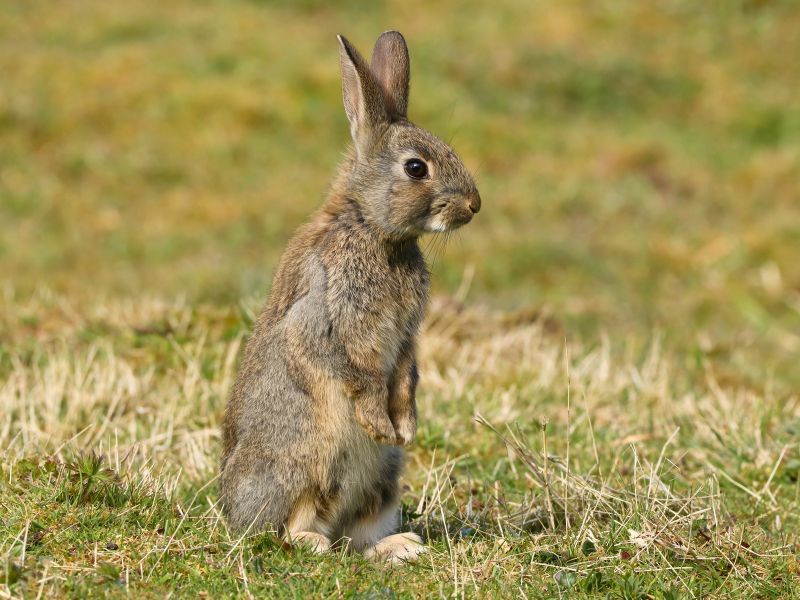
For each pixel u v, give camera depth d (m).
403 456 15.13
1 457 15.38
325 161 45.47
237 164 44.66
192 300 29.20
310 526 14.53
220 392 20.38
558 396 21.33
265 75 50.31
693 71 56.03
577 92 53.41
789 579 13.73
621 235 40.50
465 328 25.36
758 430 19.12
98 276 34.53
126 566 12.63
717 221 42.38
